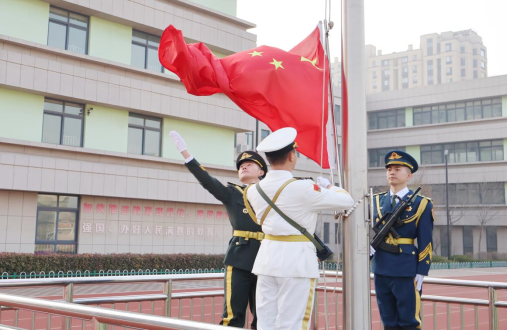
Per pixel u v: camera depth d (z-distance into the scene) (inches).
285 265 139.2
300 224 141.2
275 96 186.7
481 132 1611.7
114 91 816.3
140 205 848.9
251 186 152.4
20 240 709.9
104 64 816.9
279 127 188.5
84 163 766.5
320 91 188.5
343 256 132.3
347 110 134.5
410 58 3961.6
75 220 781.3
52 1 770.2
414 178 1512.1
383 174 1721.2
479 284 207.8
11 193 706.8
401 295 188.2
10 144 704.4
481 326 381.7
